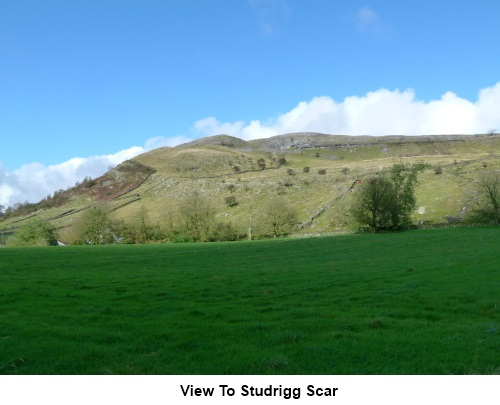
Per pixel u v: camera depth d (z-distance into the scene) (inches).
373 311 724.7
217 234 4207.7
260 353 504.4
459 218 3767.2
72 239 4239.7
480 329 590.6
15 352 514.3
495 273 1094.4
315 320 658.2
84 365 480.1
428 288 914.7
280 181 6727.4
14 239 4338.1
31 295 927.0
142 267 1565.0
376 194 3380.9
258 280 1122.0
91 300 871.7
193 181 7696.9
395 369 455.8
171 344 543.5
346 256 1796.3
